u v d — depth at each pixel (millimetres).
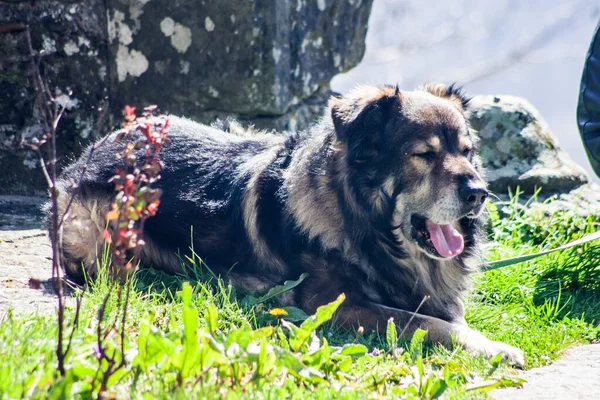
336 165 6574
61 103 9531
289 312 6195
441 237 6438
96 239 7172
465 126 6668
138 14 9711
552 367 5730
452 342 5992
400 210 6457
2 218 8570
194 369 4293
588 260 7930
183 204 7184
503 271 7781
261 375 4332
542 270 7883
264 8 9492
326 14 10328
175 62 9773
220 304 6215
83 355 4336
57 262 4129
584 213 9336
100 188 7223
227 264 7031
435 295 6812
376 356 5227
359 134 6379
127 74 9859
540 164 10203
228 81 9688
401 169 6320
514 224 9008
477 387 4832
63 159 9633
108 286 6148
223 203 7066
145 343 4281
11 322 4777
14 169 9586
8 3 9344
